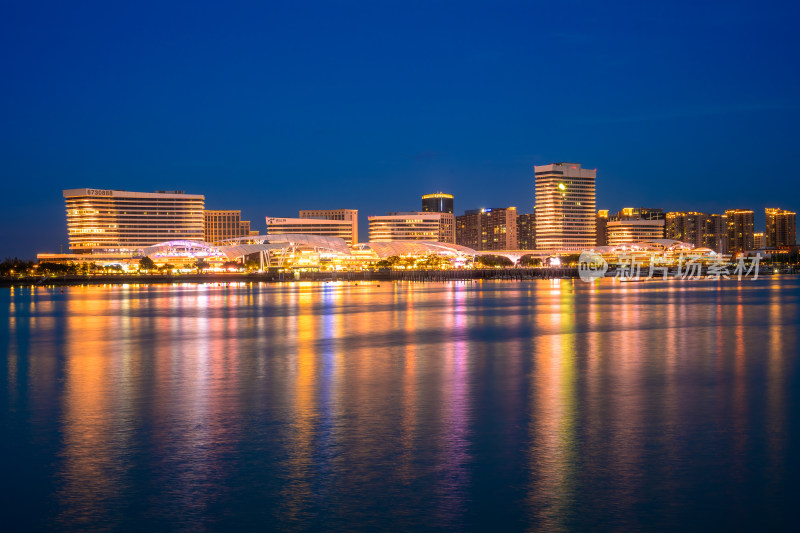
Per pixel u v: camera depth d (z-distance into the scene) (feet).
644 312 319.06
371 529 55.11
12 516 58.18
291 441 81.05
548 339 200.44
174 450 77.56
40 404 105.09
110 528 55.72
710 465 70.64
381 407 100.58
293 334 221.66
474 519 56.95
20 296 545.03
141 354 170.50
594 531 54.54
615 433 84.12
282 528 55.47
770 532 54.24
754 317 284.61
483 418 92.68
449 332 224.74
